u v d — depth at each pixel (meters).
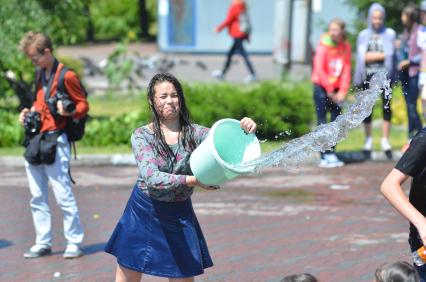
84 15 37.34
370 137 31.59
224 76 52.50
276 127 33.28
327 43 29.77
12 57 34.94
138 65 46.03
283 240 20.45
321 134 10.30
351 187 26.95
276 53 48.62
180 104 12.42
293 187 26.91
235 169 10.92
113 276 17.61
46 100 18.20
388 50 30.00
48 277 17.52
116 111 41.03
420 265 10.59
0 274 17.73
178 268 12.23
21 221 22.27
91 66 47.72
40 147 18.27
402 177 10.62
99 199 24.95
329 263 18.56
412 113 31.12
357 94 10.54
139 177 12.38
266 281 17.25
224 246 19.88
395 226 21.94
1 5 35.25
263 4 72.25
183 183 11.72
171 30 72.88
